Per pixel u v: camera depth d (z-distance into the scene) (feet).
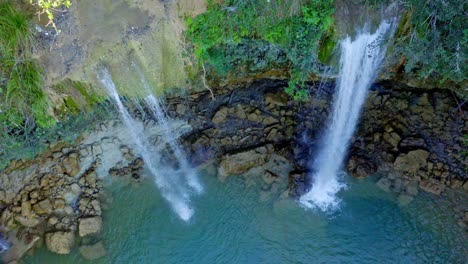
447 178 24.73
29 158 25.82
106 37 24.17
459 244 22.90
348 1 23.48
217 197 25.75
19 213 24.81
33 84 23.56
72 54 24.03
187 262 23.66
